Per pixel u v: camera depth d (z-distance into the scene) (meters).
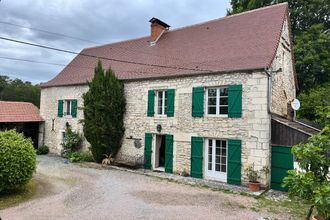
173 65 12.02
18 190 8.04
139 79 12.53
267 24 11.32
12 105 17.36
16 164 7.45
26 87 40.19
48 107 17.16
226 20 13.23
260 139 9.08
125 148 12.97
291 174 4.71
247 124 9.37
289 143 8.86
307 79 17.88
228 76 9.89
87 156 13.71
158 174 10.98
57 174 10.55
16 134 8.25
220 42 11.95
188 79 10.95
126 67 14.23
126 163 12.17
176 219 6.05
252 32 11.40
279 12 11.58
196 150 10.52
